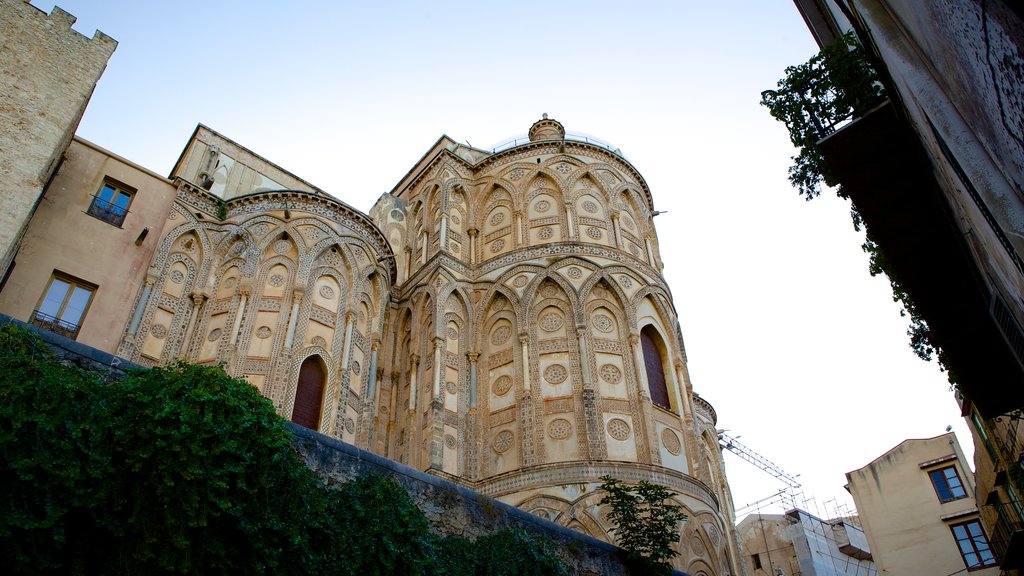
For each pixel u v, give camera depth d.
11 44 19.56
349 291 30.83
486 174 40.22
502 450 30.69
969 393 14.36
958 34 5.74
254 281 28.33
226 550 9.92
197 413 10.40
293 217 30.52
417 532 12.73
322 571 11.13
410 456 30.94
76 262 21.08
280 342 27.20
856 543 55.50
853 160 11.95
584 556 17.56
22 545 8.45
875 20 9.62
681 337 37.44
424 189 40.84
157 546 9.33
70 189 22.11
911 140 11.30
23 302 19.56
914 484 42.03
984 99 5.78
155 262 26.94
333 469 13.35
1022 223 6.11
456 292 35.56
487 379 33.12
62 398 9.58
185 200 29.05
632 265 36.00
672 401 33.22
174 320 26.59
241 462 10.47
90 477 9.18
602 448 29.36
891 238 12.65
